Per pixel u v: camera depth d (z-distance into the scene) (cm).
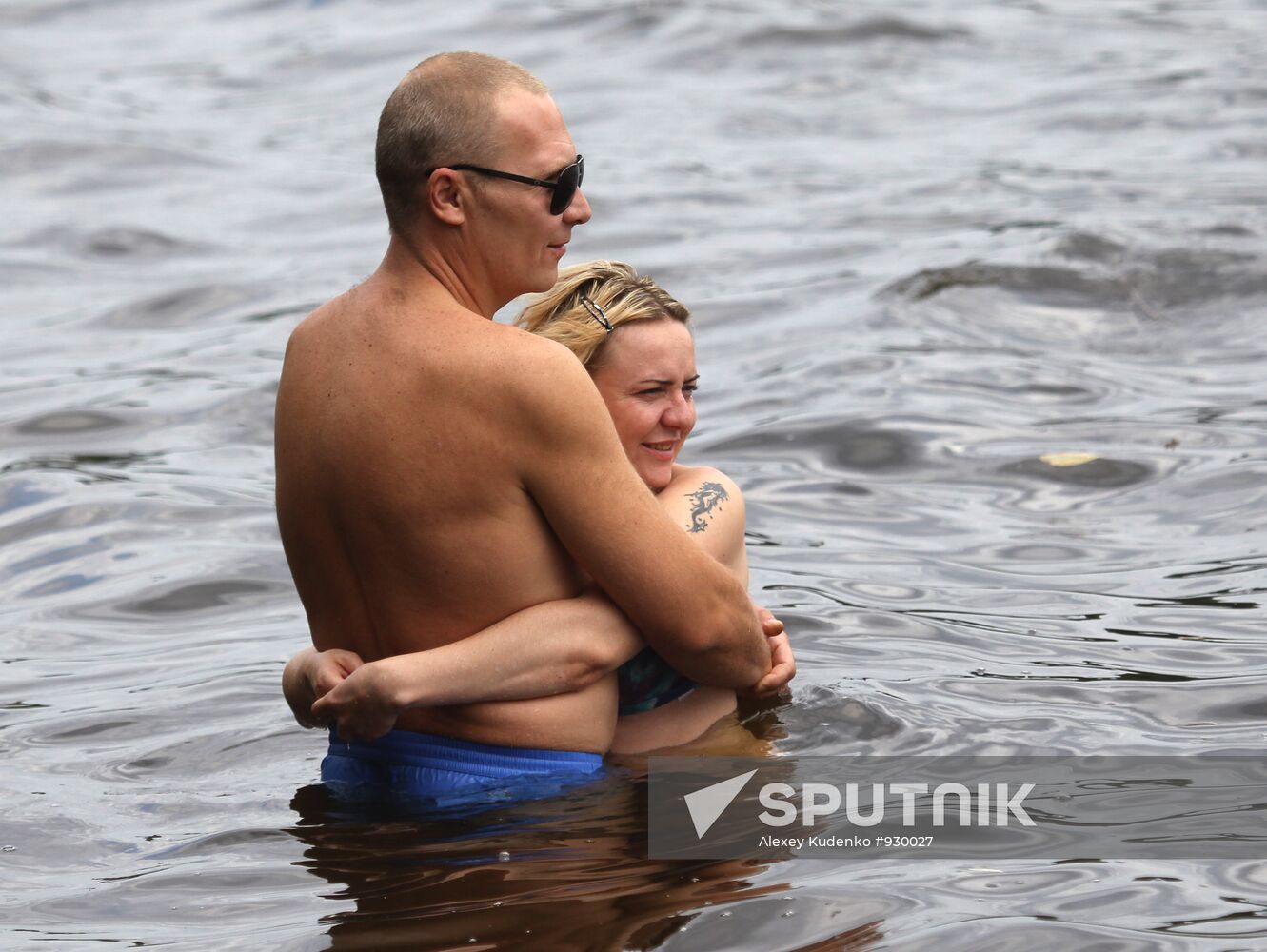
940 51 6038
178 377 2909
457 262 1250
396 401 1212
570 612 1266
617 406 1389
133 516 2212
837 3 6788
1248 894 1096
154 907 1133
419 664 1214
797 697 1495
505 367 1199
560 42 6256
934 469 2322
